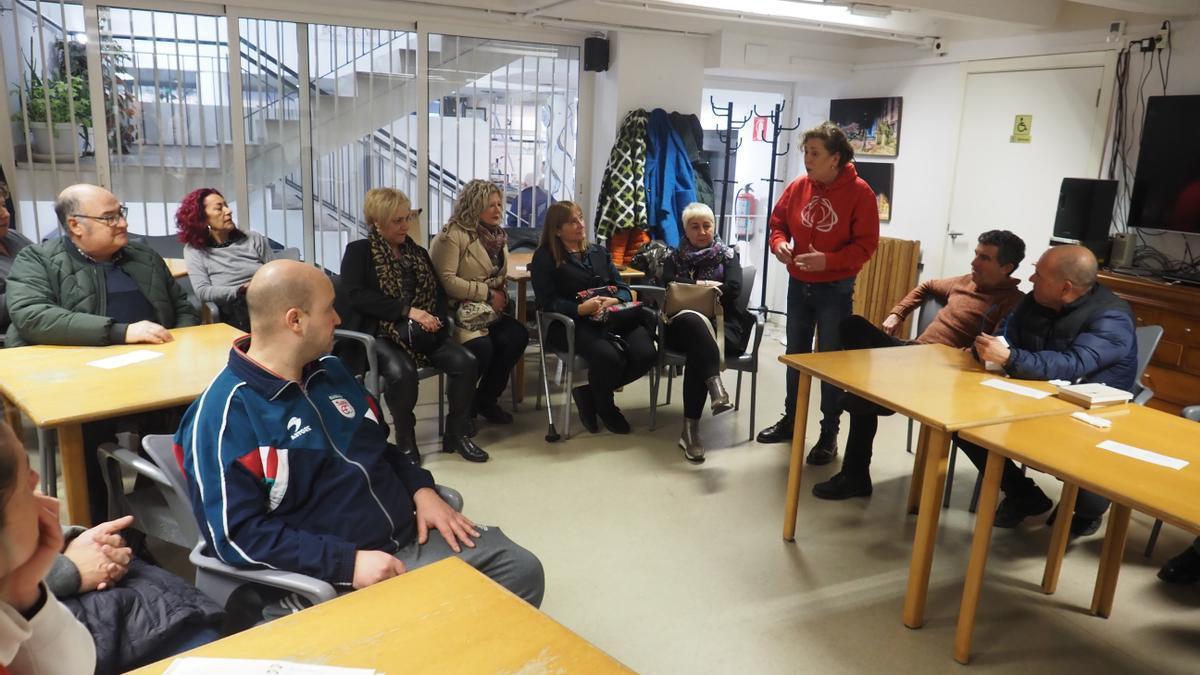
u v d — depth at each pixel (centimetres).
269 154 501
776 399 464
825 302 368
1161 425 222
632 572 268
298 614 119
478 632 115
